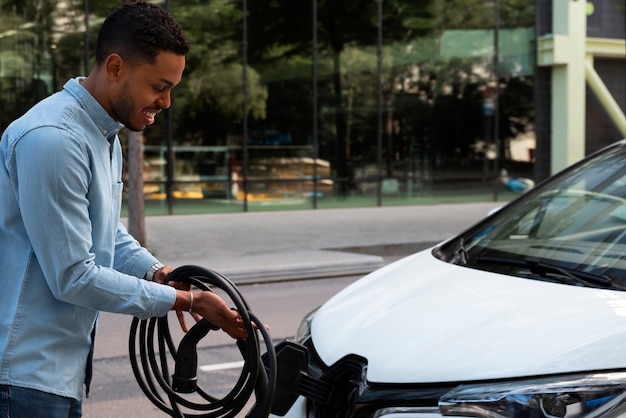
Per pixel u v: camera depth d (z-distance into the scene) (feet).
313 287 31.24
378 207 58.08
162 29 6.92
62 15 49.03
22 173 6.66
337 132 56.59
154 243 40.01
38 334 6.90
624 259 9.81
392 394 7.79
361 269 35.27
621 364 7.35
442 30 59.11
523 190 62.64
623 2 64.34
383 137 58.03
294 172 55.62
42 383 6.89
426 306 9.00
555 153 63.21
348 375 8.43
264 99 54.24
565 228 11.01
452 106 60.03
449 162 60.23
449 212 54.70
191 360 8.02
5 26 47.96
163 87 7.11
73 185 6.75
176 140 52.31
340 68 56.24
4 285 6.91
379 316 9.10
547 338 7.75
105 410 16.07
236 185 54.13
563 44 61.11
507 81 61.62
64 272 6.70
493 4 60.49
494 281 9.50
